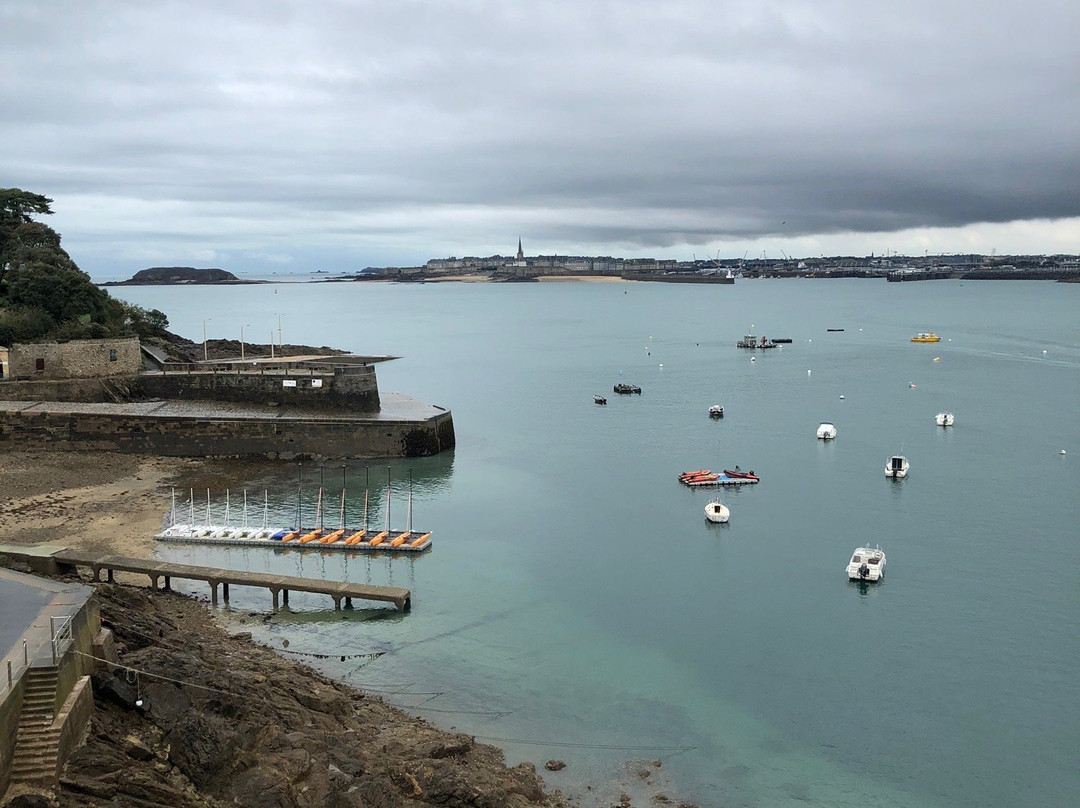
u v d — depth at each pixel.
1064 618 82.44
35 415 129.38
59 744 42.72
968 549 100.06
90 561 84.00
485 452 144.62
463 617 81.88
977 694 69.56
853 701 68.44
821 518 111.19
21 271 167.75
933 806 56.59
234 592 86.44
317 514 109.25
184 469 127.38
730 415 178.12
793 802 56.50
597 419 174.75
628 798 56.28
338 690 65.69
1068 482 126.62
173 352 192.00
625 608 84.62
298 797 46.41
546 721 64.94
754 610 84.38
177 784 45.72
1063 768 60.59
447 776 51.66
